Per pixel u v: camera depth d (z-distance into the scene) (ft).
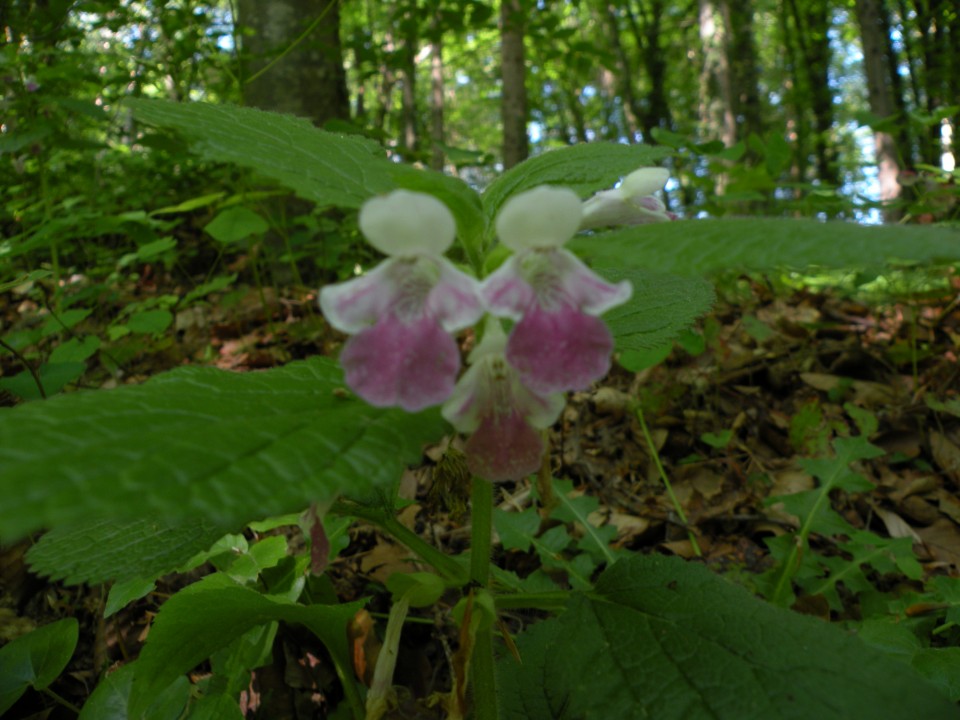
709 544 0.90
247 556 0.61
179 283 1.77
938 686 0.51
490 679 0.46
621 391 1.22
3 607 0.74
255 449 0.28
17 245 1.17
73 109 1.21
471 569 0.45
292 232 1.72
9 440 0.25
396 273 0.34
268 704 0.65
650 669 0.40
